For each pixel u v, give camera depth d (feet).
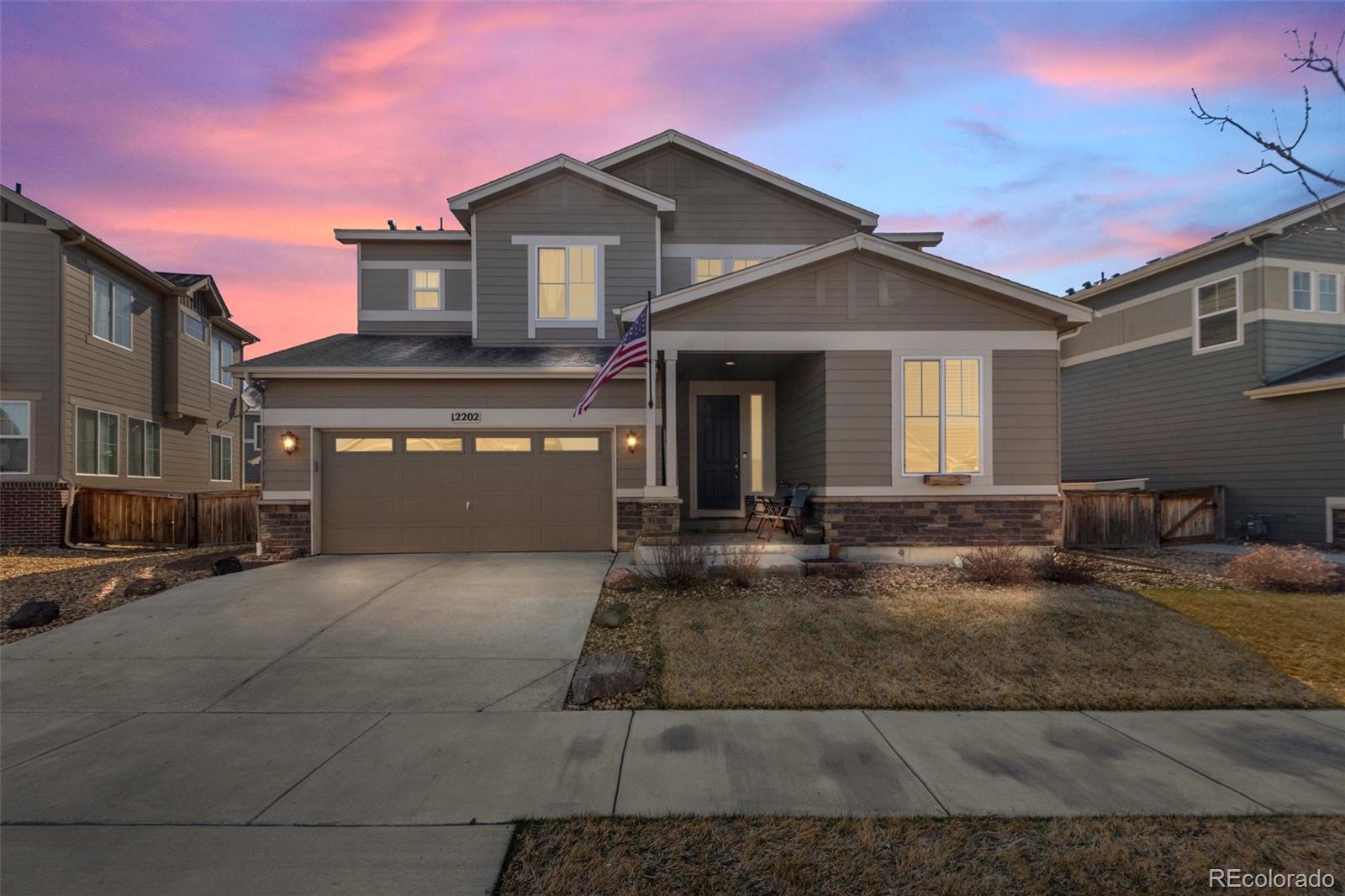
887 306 34.96
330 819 11.34
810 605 24.98
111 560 38.81
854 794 12.05
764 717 15.83
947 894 9.27
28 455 46.26
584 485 38.81
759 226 48.14
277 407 37.37
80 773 13.09
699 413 44.42
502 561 34.68
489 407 38.22
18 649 21.01
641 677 17.71
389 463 38.11
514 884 9.55
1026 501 34.81
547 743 14.44
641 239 45.50
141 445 58.85
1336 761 13.39
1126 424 55.47
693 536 37.58
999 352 35.01
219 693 17.62
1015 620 22.81
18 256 46.32
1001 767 13.17
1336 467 40.86
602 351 42.88
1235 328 46.80
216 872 9.86
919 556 34.17
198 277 67.15
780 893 9.30
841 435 34.58
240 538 47.55
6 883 9.62
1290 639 20.89
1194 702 16.61
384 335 49.32
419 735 14.96
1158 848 10.31
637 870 9.83
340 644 21.42
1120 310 56.08
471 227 47.26
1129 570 31.86
